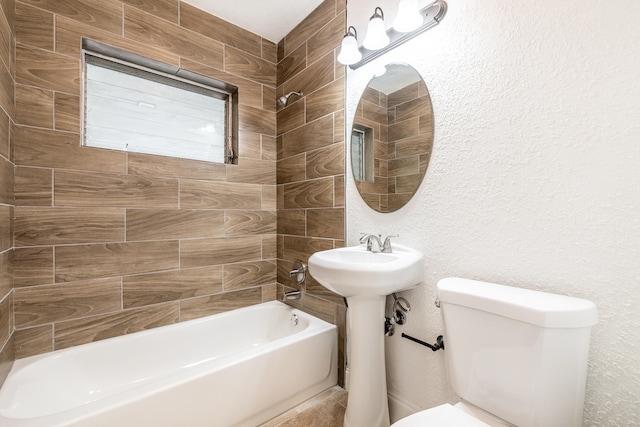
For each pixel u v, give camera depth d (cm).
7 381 111
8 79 116
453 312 90
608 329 78
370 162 146
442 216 116
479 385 84
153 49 162
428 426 76
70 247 138
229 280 189
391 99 136
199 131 192
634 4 74
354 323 123
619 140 76
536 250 91
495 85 100
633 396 75
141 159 158
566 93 85
